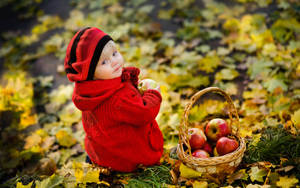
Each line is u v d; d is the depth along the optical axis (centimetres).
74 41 196
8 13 563
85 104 201
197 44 403
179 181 222
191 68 361
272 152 231
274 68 335
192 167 216
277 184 199
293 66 327
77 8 546
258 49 370
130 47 414
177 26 448
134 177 234
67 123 320
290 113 272
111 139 215
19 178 242
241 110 287
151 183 224
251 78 331
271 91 306
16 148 297
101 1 547
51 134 305
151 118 209
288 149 229
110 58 197
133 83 219
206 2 483
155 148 232
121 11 508
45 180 226
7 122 332
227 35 408
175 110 306
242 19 419
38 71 416
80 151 281
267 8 440
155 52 401
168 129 281
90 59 190
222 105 296
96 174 227
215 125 235
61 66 417
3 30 520
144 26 451
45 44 465
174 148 257
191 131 233
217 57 368
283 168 210
